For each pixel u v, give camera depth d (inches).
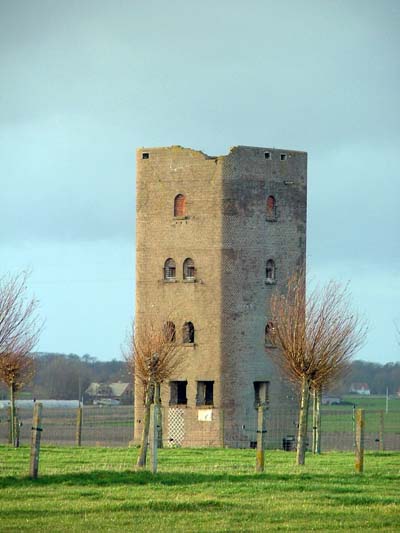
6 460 5905.5
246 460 6220.5
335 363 6860.2
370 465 5866.1
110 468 5403.5
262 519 4286.4
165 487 4781.0
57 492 4653.1
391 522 4252.0
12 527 4126.5
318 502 4549.7
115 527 4136.3
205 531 4094.5
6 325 6624.0
